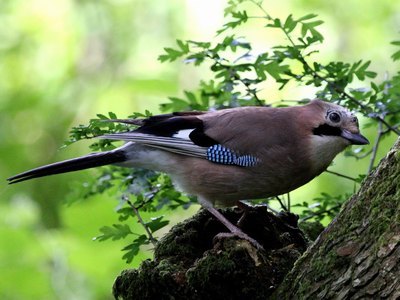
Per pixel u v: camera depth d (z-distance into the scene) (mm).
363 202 6902
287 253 7684
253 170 8938
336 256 6789
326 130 9000
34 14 19453
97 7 19672
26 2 19516
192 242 7953
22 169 18125
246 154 8914
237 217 9023
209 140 8977
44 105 18688
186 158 9078
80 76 19172
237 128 8984
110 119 8883
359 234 6773
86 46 19453
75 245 13789
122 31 19641
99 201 13664
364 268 6578
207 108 9859
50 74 19125
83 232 13805
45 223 17359
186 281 7414
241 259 7332
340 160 16312
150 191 9484
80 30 19516
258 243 7781
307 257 7066
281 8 19703
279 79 9234
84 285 13953
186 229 8102
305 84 9242
